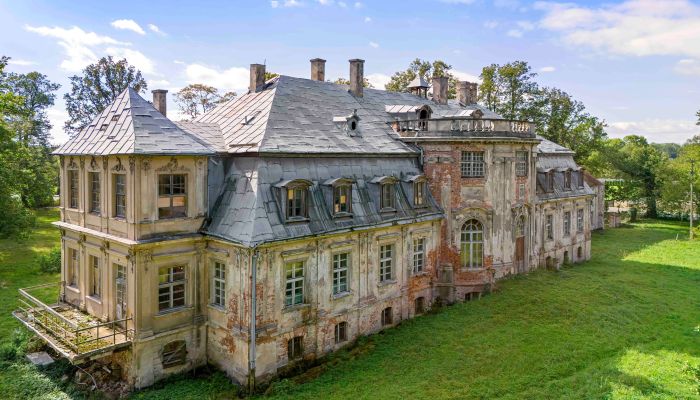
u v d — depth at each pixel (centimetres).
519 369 2105
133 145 1939
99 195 2252
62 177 2533
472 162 3025
